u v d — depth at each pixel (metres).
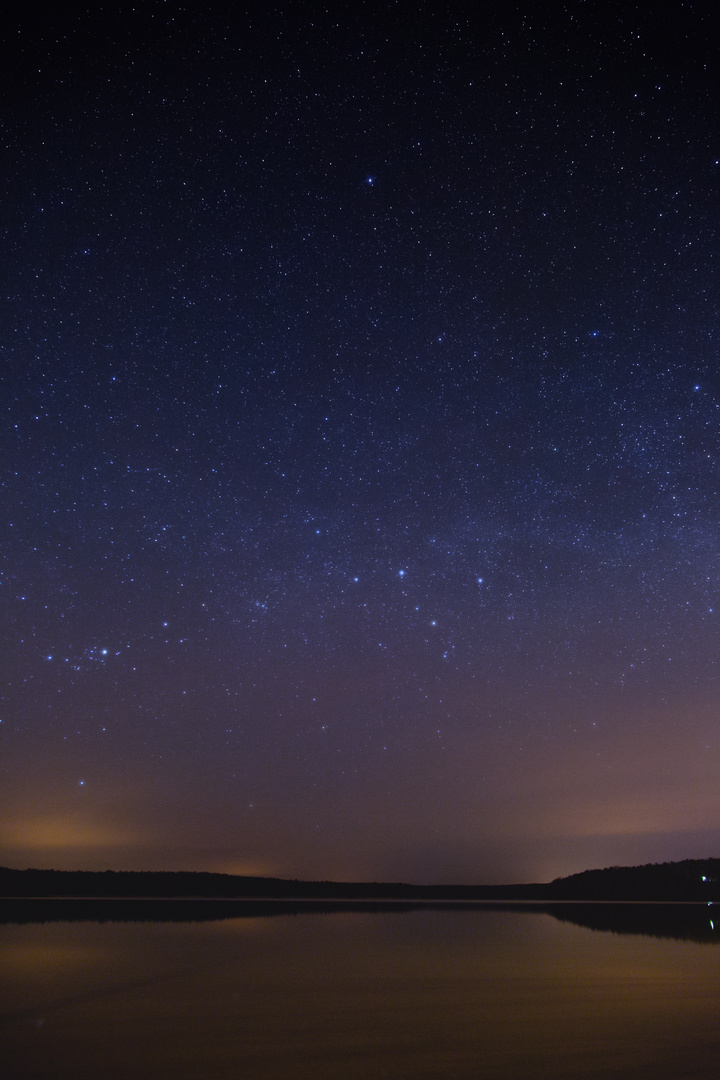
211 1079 5.66
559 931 17.00
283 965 11.61
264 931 16.88
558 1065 6.03
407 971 11.01
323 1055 6.34
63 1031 7.22
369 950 13.48
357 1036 7.00
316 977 10.45
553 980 10.20
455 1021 7.63
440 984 9.88
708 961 12.09
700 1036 6.98
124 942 14.68
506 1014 7.98
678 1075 5.77
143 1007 8.39
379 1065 6.04
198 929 17.36
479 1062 6.12
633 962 11.95
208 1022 7.61
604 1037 6.94
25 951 13.26
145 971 10.98
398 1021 7.64
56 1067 6.00
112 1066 6.02
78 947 13.82
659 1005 8.47
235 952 13.16
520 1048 6.55
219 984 9.88
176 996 9.03
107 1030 7.26
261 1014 8.00
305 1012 8.11
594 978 10.38
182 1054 6.37
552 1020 7.67
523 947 13.92
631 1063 6.09
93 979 10.27
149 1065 6.04
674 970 11.09
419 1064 6.06
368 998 8.92
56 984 9.85
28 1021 7.66
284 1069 5.93
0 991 9.34
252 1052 6.43
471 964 11.71
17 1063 6.11
